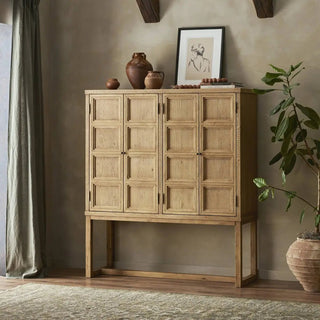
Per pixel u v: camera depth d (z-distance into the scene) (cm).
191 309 502
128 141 615
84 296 547
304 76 612
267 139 623
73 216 691
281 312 492
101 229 680
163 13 656
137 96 612
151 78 620
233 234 636
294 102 615
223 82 592
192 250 648
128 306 512
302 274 565
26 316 483
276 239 622
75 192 690
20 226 628
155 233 660
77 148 689
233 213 584
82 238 688
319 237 569
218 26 638
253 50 627
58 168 695
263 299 537
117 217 620
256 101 624
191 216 596
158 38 659
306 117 611
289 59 617
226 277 610
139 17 666
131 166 615
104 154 623
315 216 610
